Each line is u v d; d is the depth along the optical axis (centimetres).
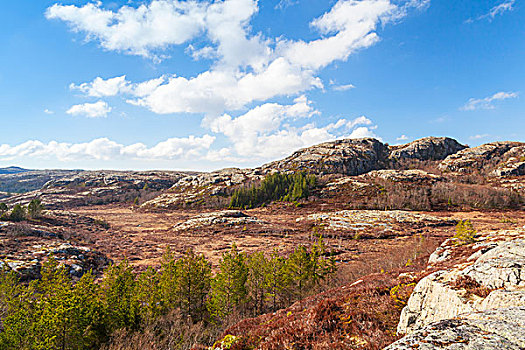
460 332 472
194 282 2705
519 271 871
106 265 4794
